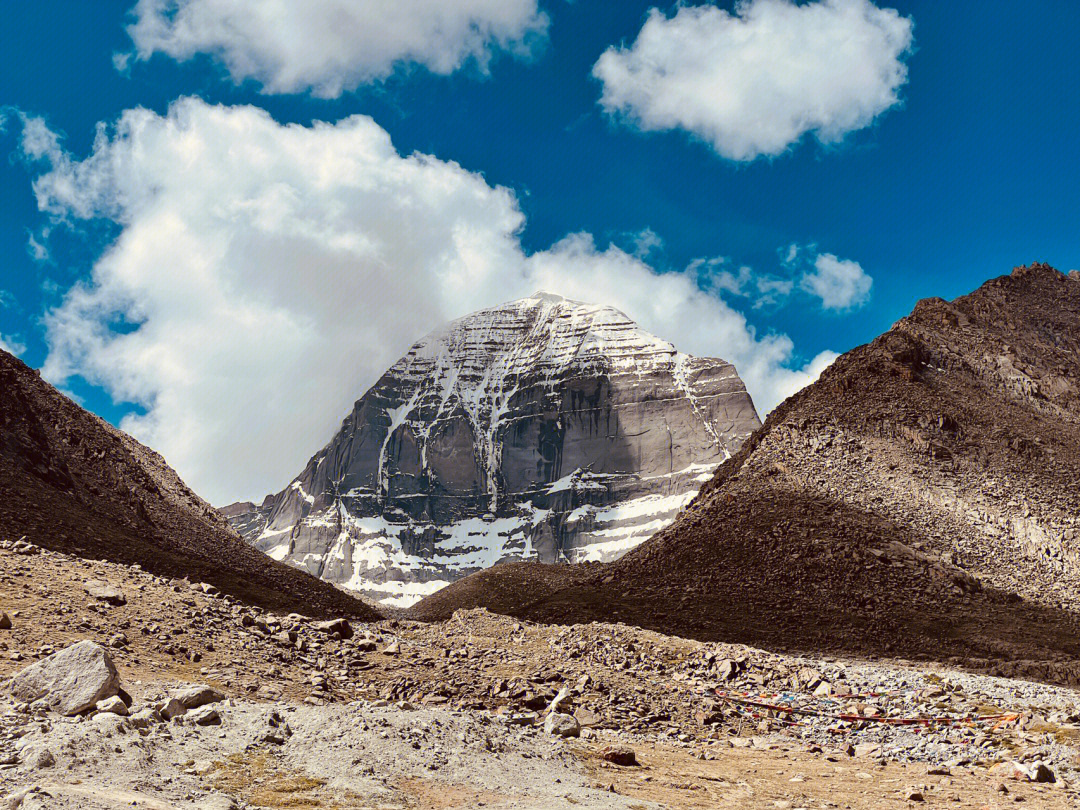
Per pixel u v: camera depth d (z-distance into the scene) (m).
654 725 40.09
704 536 124.31
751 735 41.75
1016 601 108.25
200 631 40.53
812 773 33.56
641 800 26.59
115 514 98.81
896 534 120.38
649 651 58.03
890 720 46.72
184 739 25.36
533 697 40.09
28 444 98.69
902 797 29.81
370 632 53.28
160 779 22.48
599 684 44.16
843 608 104.75
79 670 27.70
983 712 49.25
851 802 28.92
